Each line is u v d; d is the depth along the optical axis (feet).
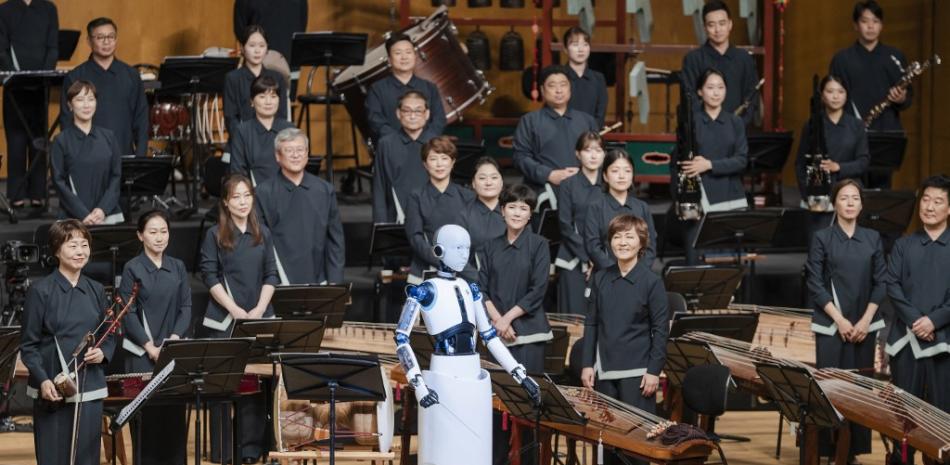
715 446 61.57
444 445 60.29
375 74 101.24
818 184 90.53
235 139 86.53
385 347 77.25
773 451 78.69
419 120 87.61
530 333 71.82
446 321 60.95
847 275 76.48
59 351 65.05
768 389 66.23
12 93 100.12
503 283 72.08
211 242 75.92
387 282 90.74
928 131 113.91
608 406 64.90
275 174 85.25
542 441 68.03
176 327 73.31
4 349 64.95
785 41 132.57
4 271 90.53
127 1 128.16
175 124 108.27
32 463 74.02
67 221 65.62
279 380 69.05
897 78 99.66
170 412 73.15
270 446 75.46
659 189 111.04
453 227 61.72
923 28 114.11
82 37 127.03
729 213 83.76
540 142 88.74
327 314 76.28
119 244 80.79
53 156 85.97
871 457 78.23
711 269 79.77
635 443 59.72
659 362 66.80
